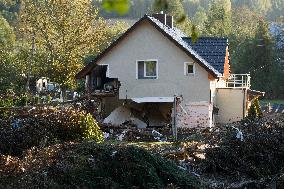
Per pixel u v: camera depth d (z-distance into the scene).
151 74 38.06
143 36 37.84
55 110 22.72
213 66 42.44
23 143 20.28
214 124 40.22
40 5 50.28
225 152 18.97
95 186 13.80
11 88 52.00
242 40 83.12
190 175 16.48
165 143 24.11
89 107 34.50
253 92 43.09
